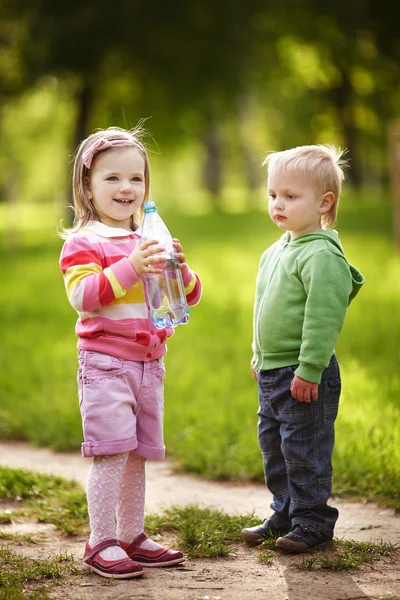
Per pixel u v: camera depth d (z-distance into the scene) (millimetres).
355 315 15305
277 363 5441
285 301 5410
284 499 5660
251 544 5633
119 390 5125
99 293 5012
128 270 5027
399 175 23141
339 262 5324
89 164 5363
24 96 40875
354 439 7879
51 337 14828
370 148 52344
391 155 23297
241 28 37906
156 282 5281
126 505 5332
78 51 36312
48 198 82375
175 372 11508
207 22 37094
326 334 5203
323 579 4898
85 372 5184
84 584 4855
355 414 8648
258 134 61906
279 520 5660
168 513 6262
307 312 5246
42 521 6379
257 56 39688
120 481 5172
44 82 39062
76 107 40750
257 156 67812
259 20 38781
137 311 5238
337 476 7117
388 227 31766
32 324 16359
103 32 36188
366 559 5215
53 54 36344
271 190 5586
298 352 5379
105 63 38188
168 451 8531
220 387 10641
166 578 4961
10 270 27156
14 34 37375
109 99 41781
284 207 5508
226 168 78500
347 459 7367
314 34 39781
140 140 5797
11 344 14172
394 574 4984
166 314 5297
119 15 35969
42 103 45562
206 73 38344
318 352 5199
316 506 5395
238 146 67375
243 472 7645
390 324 14289
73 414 9711
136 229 5613
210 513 6270
